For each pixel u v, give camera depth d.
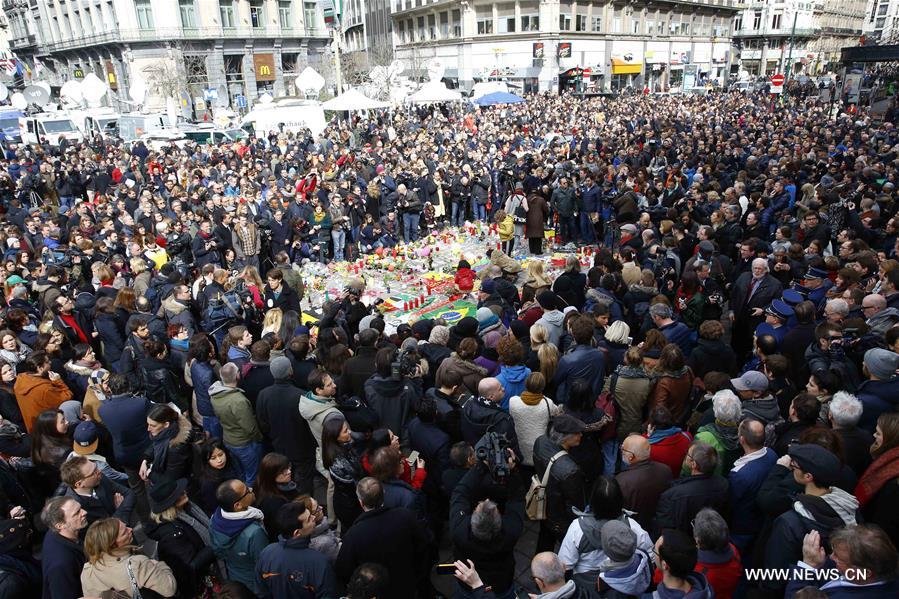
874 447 3.80
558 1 54.97
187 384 6.60
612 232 13.07
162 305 7.71
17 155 21.66
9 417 5.90
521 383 5.41
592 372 5.51
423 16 67.44
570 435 4.11
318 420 4.92
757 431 3.92
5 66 56.81
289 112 24.64
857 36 111.69
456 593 3.58
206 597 3.99
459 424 4.77
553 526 4.09
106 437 5.59
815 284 7.10
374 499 3.68
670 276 8.37
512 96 28.38
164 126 31.83
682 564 2.87
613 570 3.23
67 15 59.84
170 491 3.96
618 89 61.19
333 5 25.95
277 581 3.58
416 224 15.11
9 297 8.61
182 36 51.56
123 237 11.38
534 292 7.54
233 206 13.77
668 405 4.97
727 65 79.62
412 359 5.25
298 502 3.69
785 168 14.04
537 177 16.27
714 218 10.02
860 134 21.55
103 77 57.44
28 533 4.07
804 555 3.12
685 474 4.01
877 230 9.54
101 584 3.45
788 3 84.19
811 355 5.32
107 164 20.41
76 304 7.94
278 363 5.27
